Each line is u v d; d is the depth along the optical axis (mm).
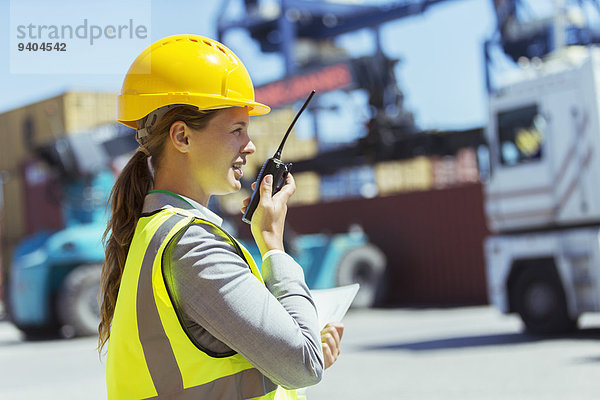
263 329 1330
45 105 16625
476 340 8828
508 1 14969
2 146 18062
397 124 15508
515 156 8969
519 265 8898
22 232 18031
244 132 1542
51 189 12227
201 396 1351
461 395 5484
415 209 16844
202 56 1510
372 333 10805
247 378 1389
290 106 16359
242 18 21297
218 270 1350
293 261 1481
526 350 7605
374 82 15328
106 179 12234
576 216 8359
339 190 24297
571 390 5426
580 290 8188
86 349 10234
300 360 1354
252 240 13359
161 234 1397
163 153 1522
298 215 18984
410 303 16750
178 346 1357
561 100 8492
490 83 14883
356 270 15711
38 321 11820
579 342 7898
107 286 1572
